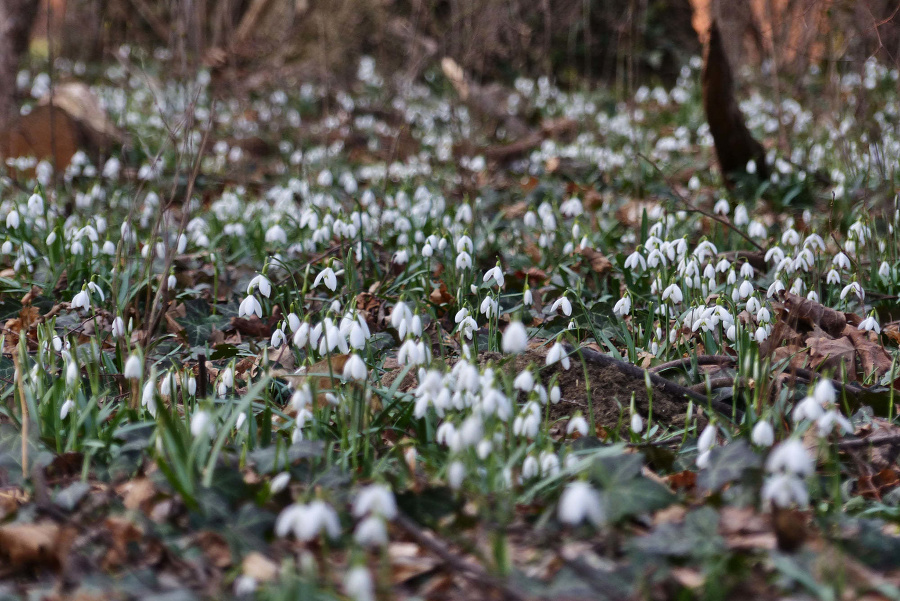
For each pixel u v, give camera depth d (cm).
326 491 256
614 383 351
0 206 643
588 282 543
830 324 414
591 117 1227
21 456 284
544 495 255
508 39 1338
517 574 215
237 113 1134
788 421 322
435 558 230
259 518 242
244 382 388
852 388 343
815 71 1177
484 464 267
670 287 399
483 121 1148
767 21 821
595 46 1533
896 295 476
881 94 1009
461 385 260
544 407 342
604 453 257
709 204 768
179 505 249
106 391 346
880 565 226
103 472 280
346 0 1412
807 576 201
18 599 216
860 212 622
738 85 1313
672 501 238
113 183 755
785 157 812
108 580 221
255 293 477
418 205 664
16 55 898
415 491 253
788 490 205
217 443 249
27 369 323
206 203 823
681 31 1588
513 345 252
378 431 305
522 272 543
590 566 219
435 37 1334
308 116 1289
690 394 343
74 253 521
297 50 1448
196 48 918
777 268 450
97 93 1234
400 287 511
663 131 1152
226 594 214
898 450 302
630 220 700
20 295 508
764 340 369
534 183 879
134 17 1538
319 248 576
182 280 540
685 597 201
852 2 663
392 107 1303
